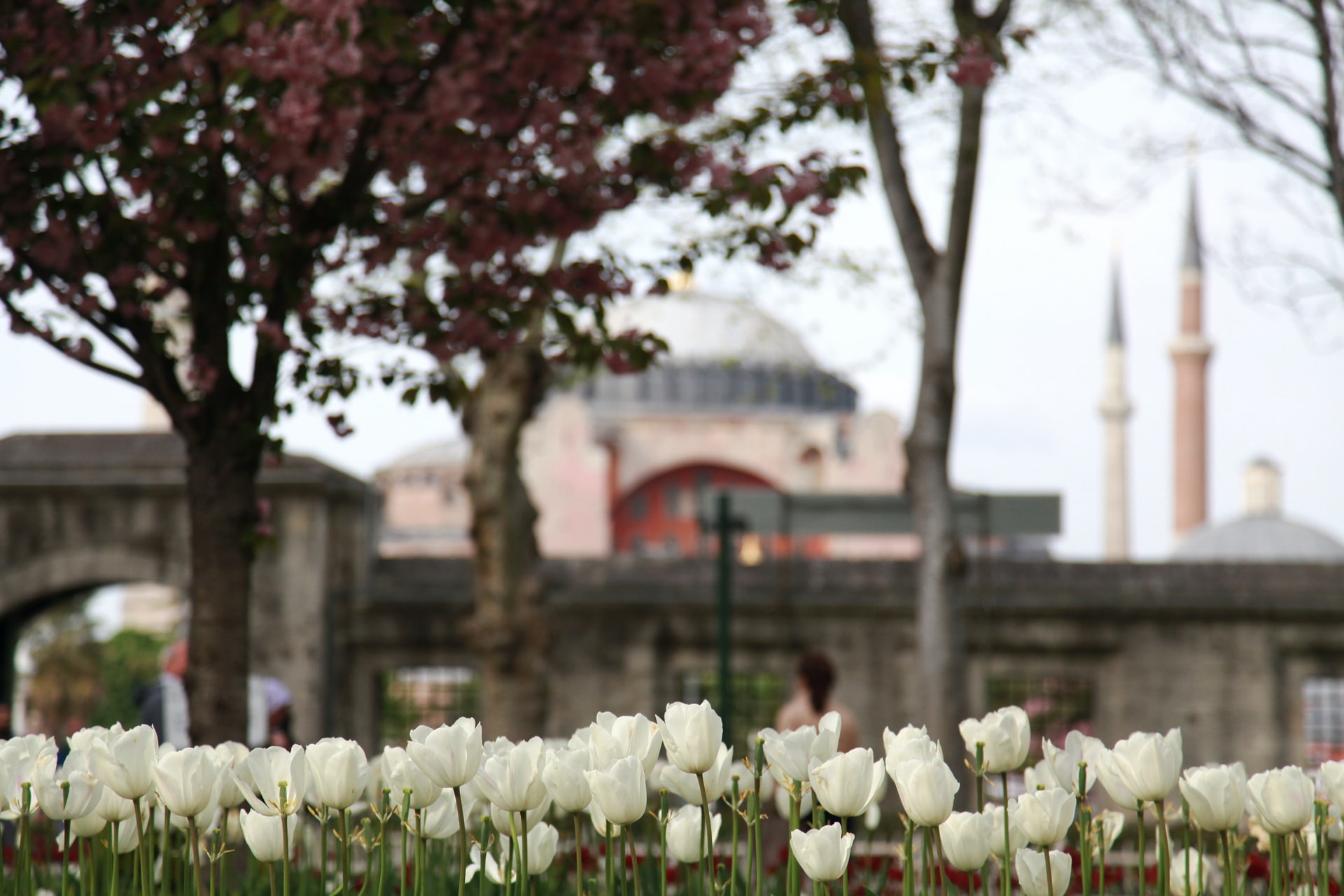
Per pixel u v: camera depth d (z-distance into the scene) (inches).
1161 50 542.9
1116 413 4995.1
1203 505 4480.8
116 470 887.1
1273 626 959.6
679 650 959.6
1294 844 135.9
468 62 269.6
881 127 530.9
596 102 291.7
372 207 290.0
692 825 119.6
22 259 263.4
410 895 161.5
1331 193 542.9
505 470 682.8
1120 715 952.3
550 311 305.1
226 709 275.3
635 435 3139.8
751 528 650.8
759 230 307.4
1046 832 114.9
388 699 953.5
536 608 684.1
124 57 251.6
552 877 165.8
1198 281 4562.0
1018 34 362.6
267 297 280.2
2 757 123.4
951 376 547.2
